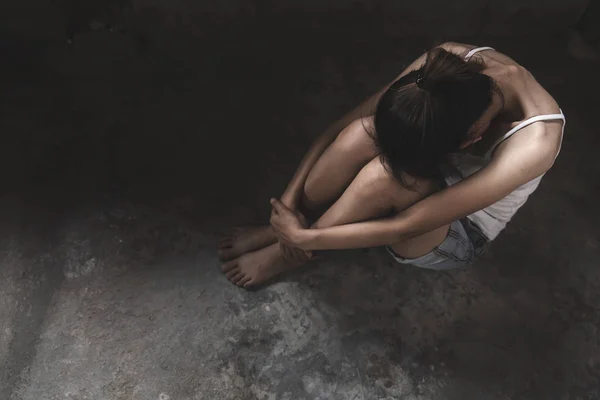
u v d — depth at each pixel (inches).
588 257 70.4
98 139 74.2
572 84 83.2
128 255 67.2
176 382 60.2
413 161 44.1
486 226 55.0
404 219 49.9
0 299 63.3
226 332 63.3
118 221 69.1
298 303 65.5
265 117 77.7
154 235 68.6
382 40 84.7
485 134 50.3
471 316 66.1
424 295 67.0
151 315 63.8
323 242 54.4
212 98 78.4
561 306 67.2
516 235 71.4
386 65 83.0
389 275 68.0
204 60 81.0
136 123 75.7
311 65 81.9
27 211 68.7
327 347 63.2
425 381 62.0
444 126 41.4
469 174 51.7
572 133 79.3
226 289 65.9
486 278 68.4
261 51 82.4
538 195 74.3
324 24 81.8
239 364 61.6
